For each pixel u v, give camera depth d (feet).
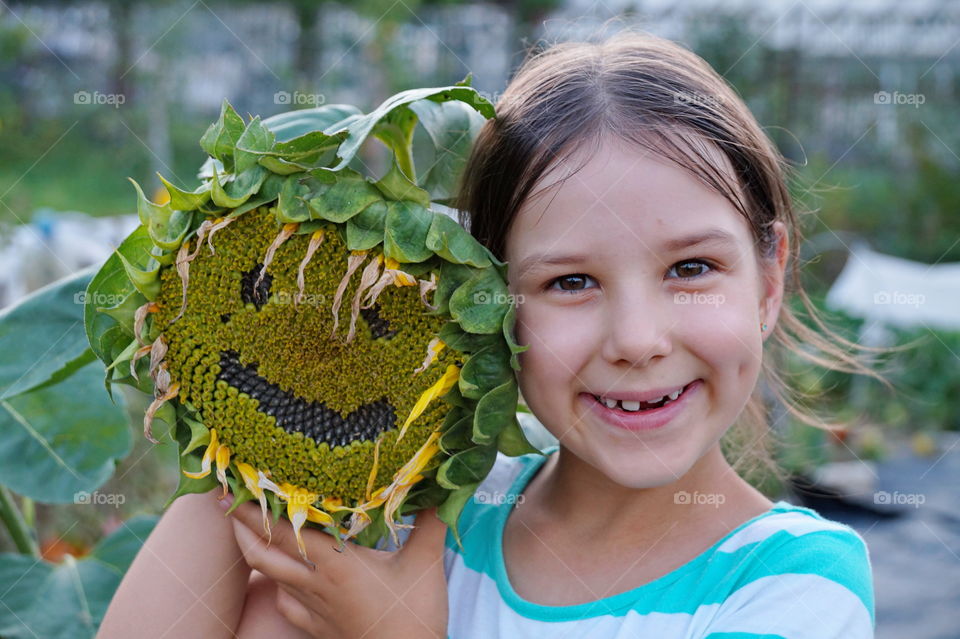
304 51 27.48
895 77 30.45
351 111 4.18
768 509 3.73
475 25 28.73
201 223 3.08
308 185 3.00
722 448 5.53
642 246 3.21
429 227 2.99
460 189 4.00
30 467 4.36
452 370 3.10
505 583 3.80
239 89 27.48
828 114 30.04
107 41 26.50
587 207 3.23
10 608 4.55
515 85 3.98
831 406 19.26
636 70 3.64
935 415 20.99
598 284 3.30
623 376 3.26
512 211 3.47
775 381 5.08
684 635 3.40
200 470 3.27
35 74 25.90
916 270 22.50
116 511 8.50
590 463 3.45
